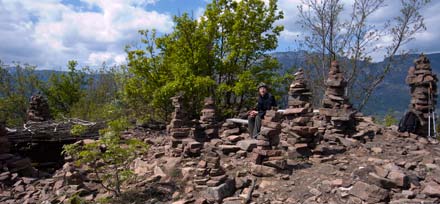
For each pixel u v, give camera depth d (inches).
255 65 676.7
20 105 1135.6
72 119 629.9
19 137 506.9
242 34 652.7
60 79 1216.8
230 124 440.8
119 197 267.0
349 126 384.8
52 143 559.8
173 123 377.7
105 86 1145.4
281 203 236.4
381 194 219.6
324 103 395.5
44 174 365.1
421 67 396.2
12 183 317.7
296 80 357.1
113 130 270.5
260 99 372.8
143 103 701.9
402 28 781.3
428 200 213.0
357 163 298.2
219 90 626.2
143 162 345.7
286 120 380.8
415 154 317.7
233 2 673.6
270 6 680.4
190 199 251.1
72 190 284.2
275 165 284.2
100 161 336.2
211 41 651.5
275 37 681.6
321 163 307.3
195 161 326.6
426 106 390.3
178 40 628.7
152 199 260.4
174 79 649.6
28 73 1192.2
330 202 225.5
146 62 660.1
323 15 836.6
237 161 323.9
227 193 257.6
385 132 386.6
